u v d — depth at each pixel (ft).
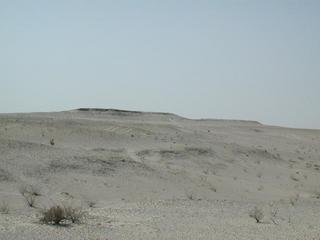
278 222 64.28
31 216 59.00
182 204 80.64
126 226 54.08
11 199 74.38
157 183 102.94
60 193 84.64
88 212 63.93
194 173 119.14
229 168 135.74
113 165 109.50
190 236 49.65
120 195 89.92
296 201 98.68
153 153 131.64
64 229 49.65
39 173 93.66
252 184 120.37
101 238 46.16
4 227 48.88
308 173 150.61
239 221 63.31
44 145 115.44
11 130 130.21
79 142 132.36
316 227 60.29
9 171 90.63
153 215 64.95
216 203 85.20
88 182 94.43
